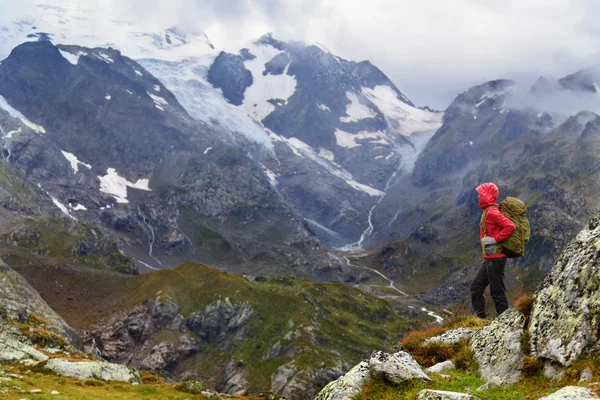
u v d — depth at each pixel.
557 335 13.65
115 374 53.31
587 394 11.09
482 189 19.50
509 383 14.02
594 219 15.18
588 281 13.46
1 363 50.12
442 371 16.95
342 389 16.11
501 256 18.55
